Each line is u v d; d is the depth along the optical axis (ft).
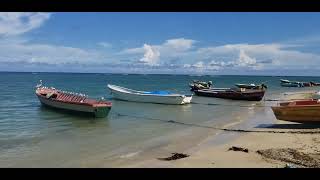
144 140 63.41
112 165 46.96
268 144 57.00
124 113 103.09
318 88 268.41
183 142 60.95
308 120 71.87
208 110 111.65
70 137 66.90
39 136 67.92
